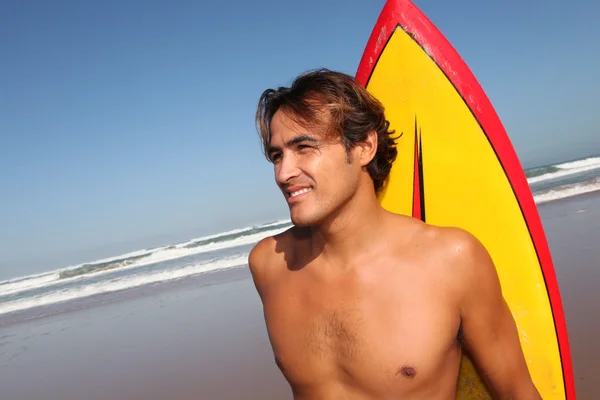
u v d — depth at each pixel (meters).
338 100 1.65
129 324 7.59
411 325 1.54
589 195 12.80
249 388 4.46
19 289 16.59
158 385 4.86
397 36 2.42
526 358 2.13
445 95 2.33
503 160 2.25
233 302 7.83
